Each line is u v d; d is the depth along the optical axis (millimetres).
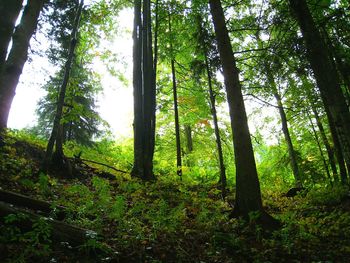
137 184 10953
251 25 13273
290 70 13000
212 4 10367
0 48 6410
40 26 14773
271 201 12641
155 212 7945
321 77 9875
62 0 14148
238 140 8984
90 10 14484
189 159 22484
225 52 9789
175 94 16938
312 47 10062
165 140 24250
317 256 6625
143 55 14031
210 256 6141
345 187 11547
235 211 8609
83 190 8383
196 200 10562
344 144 9578
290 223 7938
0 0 6773
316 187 14703
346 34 11281
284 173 20234
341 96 9602
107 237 6043
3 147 10078
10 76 10461
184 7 15125
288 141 17547
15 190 7613
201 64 13461
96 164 13867
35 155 11336
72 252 5211
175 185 12570
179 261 5770
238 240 6809
